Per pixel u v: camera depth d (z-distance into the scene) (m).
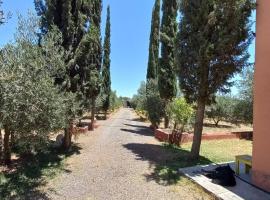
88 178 8.36
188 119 15.27
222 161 10.69
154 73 24.58
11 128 7.07
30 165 9.35
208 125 28.95
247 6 8.76
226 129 24.81
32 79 6.66
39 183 7.73
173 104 16.19
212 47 9.21
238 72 9.75
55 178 8.27
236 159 8.48
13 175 8.09
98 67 19.91
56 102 7.74
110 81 33.22
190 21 10.09
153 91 20.73
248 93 19.81
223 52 9.31
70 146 12.67
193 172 8.64
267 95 7.00
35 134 7.25
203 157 11.10
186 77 10.34
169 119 18.91
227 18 9.05
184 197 6.87
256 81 7.40
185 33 10.23
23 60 6.89
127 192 7.21
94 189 7.41
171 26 17.89
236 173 8.41
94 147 13.49
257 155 7.30
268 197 6.57
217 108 27.41
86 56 12.06
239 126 27.12
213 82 9.95
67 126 10.34
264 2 7.23
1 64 6.39
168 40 17.89
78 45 11.42
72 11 11.60
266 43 7.10
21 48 7.35
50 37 9.72
